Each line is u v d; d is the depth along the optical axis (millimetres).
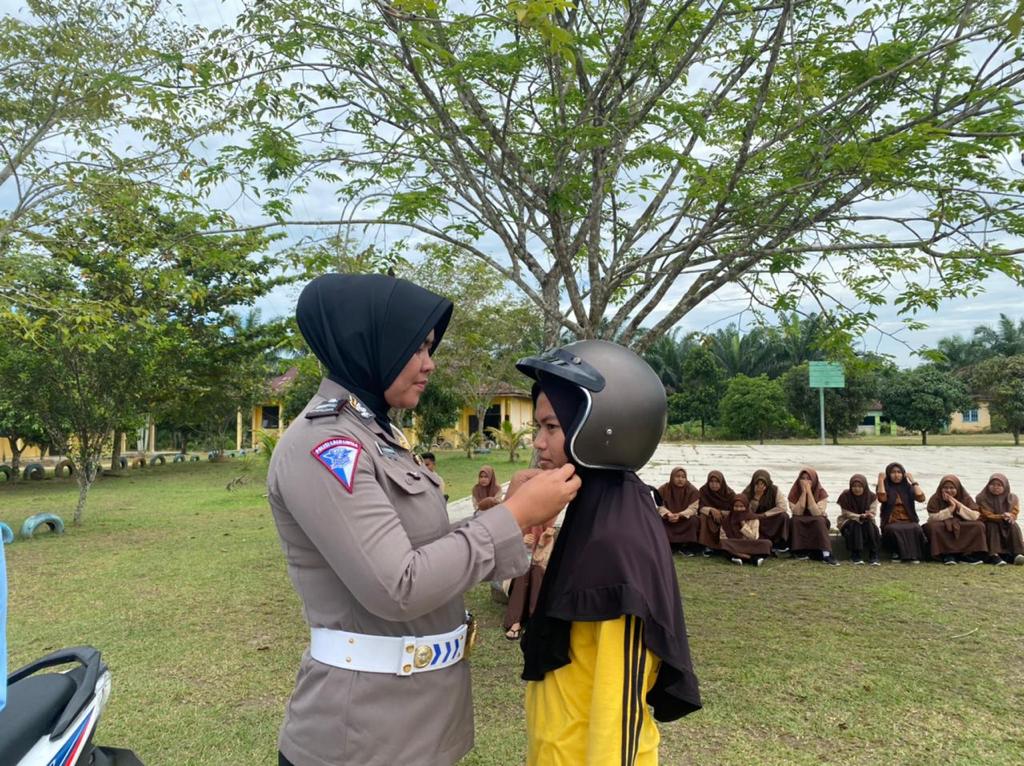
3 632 1237
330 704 1512
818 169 4668
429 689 1566
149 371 10969
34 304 7422
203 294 6531
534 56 4332
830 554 8336
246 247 6090
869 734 3684
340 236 6008
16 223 7523
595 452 1703
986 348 45719
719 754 3473
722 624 5598
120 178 7309
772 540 8594
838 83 5020
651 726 1719
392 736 1507
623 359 1789
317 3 4715
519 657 4879
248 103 4801
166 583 6953
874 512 8359
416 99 4977
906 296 5148
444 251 6465
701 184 4668
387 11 3803
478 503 7289
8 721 1842
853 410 36000
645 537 1646
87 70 6848
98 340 7973
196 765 3373
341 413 1562
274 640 5207
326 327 1645
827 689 4250
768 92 5020
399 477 1547
